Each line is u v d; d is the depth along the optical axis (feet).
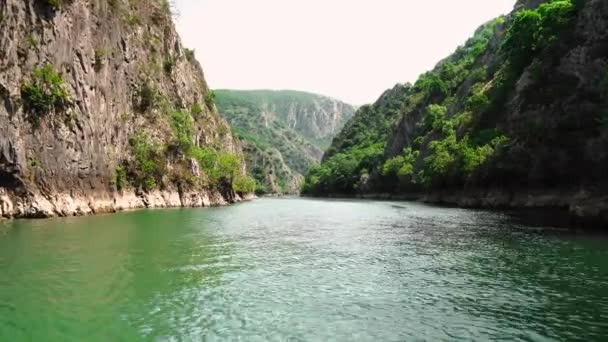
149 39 263.70
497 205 194.80
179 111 285.43
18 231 101.76
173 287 56.49
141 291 54.29
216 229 122.11
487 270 67.10
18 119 132.67
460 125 301.43
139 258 74.02
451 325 43.88
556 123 156.66
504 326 43.52
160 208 214.90
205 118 368.48
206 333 41.27
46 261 69.05
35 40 142.10
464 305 50.01
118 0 216.74
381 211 206.18
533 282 59.57
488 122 251.80
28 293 51.75
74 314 45.39
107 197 178.91
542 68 180.34
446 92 464.24
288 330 42.29
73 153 155.33
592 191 119.44
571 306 49.42
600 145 127.54
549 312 47.52
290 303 50.49
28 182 134.62
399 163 426.51
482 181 216.54
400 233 113.29
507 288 56.80
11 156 129.39
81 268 64.85
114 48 200.95
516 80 236.63
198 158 289.74
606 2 157.17
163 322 43.80
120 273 62.95
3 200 129.59
